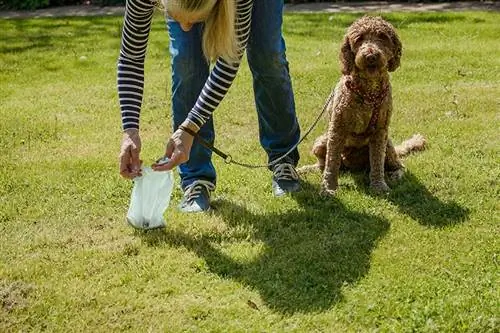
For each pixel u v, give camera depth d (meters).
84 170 4.61
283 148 4.28
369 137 4.23
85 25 11.06
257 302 3.02
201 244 3.54
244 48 3.31
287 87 4.08
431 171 4.38
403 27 9.91
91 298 3.05
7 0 13.84
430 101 5.95
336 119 4.14
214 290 3.12
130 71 3.46
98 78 7.39
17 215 3.93
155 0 3.26
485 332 2.75
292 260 3.35
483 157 4.61
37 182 4.41
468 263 3.24
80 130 5.55
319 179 4.41
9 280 3.22
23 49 9.10
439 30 9.56
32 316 2.93
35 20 11.77
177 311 2.96
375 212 3.87
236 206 3.99
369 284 3.11
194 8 2.95
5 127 5.59
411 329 2.77
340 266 3.28
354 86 4.07
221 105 6.07
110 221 3.84
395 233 3.59
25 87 7.09
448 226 3.65
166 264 3.34
